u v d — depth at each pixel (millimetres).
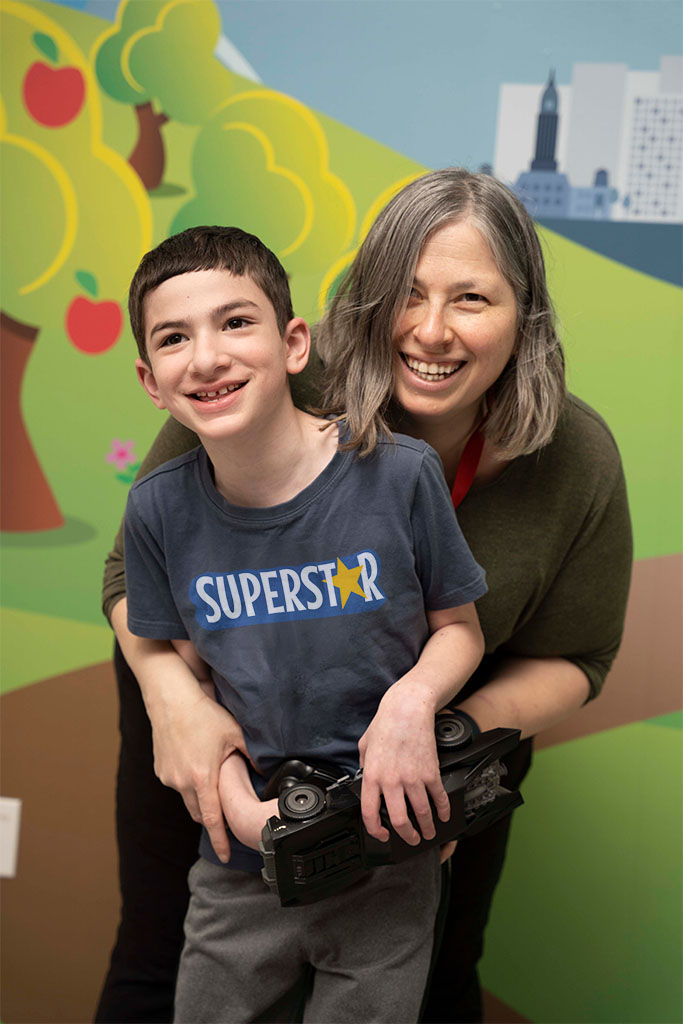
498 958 1458
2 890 1562
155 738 905
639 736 1384
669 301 1300
